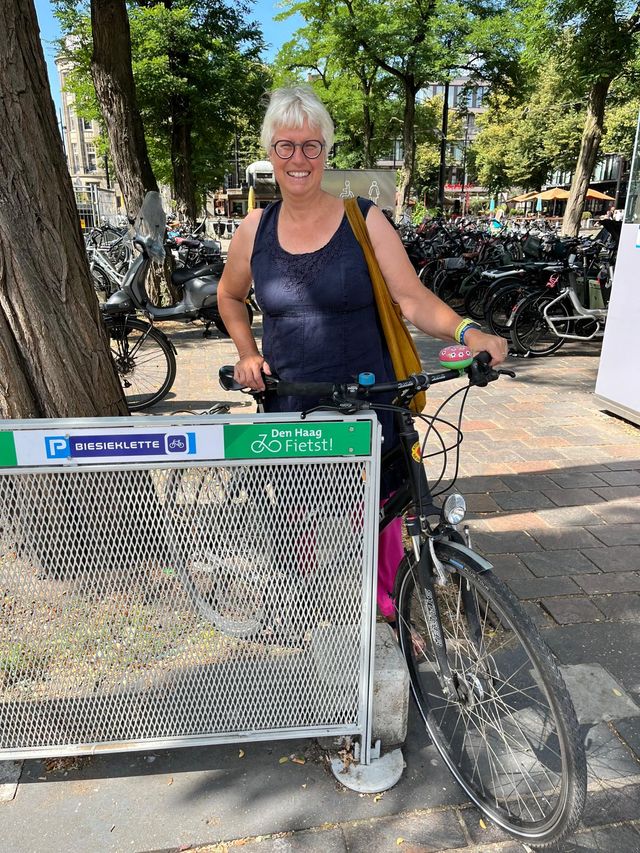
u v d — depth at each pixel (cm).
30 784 195
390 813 186
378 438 167
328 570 182
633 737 213
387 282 204
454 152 6328
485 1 2033
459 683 193
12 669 187
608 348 515
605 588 294
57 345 234
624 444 464
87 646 187
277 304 200
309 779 198
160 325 933
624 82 1562
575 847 176
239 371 195
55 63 1858
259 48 1922
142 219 548
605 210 3688
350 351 202
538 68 1614
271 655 191
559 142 3731
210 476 170
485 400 569
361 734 196
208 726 197
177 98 1788
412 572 198
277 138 186
